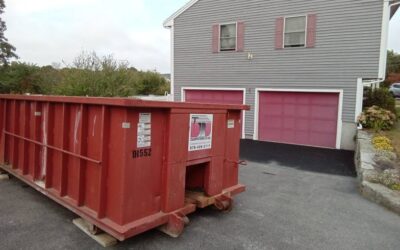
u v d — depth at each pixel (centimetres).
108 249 349
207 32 1420
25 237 372
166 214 373
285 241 394
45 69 2092
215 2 1388
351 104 1125
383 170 666
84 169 378
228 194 470
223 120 456
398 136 988
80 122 377
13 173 548
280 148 1148
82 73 1430
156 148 363
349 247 386
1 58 2616
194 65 1475
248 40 1321
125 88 1478
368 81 1094
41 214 442
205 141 423
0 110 605
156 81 2975
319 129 1193
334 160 968
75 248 348
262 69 1298
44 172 458
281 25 1239
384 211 523
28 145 507
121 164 329
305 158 992
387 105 1248
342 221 472
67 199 402
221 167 459
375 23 1064
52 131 438
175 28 1512
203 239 387
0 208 463
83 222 397
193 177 459
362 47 1091
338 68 1139
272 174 784
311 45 1183
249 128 1346
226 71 1387
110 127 343
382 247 389
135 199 342
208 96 1453
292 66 1230
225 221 449
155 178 365
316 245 387
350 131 1130
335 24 1134
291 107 1248
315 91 1186
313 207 533
